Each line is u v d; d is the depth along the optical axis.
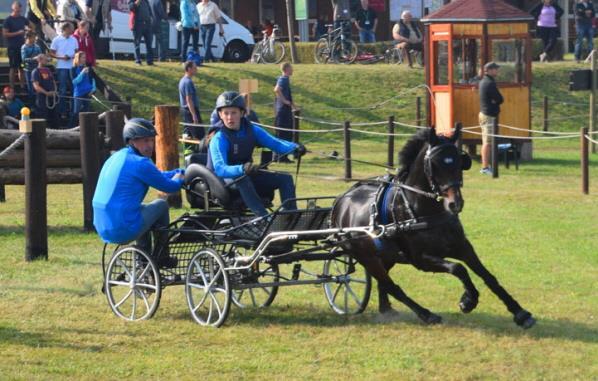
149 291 12.36
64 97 28.61
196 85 33.50
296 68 36.56
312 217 11.95
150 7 34.53
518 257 15.06
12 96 28.28
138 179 11.91
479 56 27.34
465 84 27.31
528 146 27.80
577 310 11.98
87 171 17.38
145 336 11.13
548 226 17.50
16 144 15.26
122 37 36.66
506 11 27.25
